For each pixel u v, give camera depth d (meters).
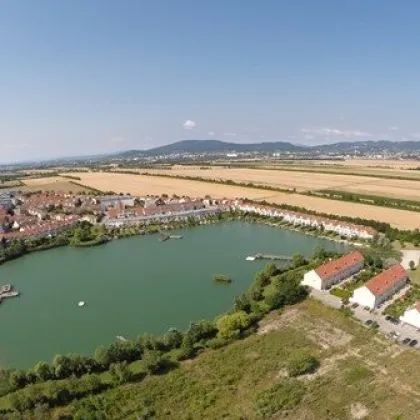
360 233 187.50
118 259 166.12
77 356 83.88
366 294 107.25
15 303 124.19
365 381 77.50
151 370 81.50
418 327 95.94
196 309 115.88
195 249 177.88
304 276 122.12
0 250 170.50
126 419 69.19
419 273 134.88
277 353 87.69
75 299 125.69
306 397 73.81
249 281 136.38
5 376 80.12
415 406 70.12
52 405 72.69
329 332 95.81
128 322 109.12
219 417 69.44
